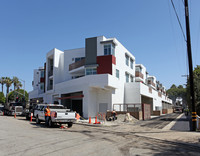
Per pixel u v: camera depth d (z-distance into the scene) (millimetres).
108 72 30062
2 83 71438
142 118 28453
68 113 16766
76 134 12875
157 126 18844
